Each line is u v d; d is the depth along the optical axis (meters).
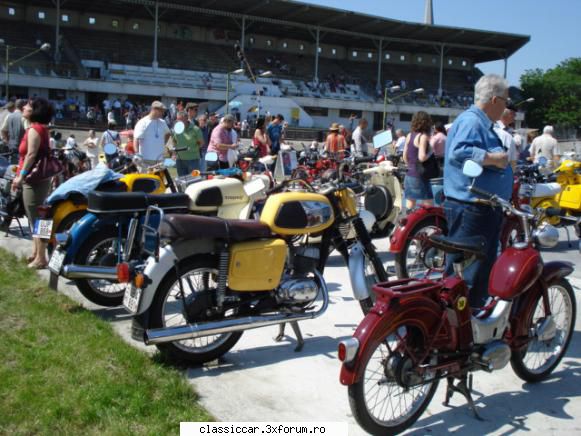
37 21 47.75
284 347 5.04
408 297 3.45
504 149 4.56
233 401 4.02
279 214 4.73
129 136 12.48
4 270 6.64
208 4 48.34
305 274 4.92
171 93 44.88
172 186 7.50
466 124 4.56
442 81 64.06
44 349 4.49
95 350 4.53
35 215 6.89
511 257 4.04
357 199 7.04
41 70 41.22
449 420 3.86
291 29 55.81
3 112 11.93
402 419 3.60
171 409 3.74
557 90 71.94
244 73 50.50
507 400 4.17
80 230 5.55
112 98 44.22
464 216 4.66
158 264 4.29
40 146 6.82
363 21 53.75
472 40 60.78
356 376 3.29
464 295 3.74
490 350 3.80
